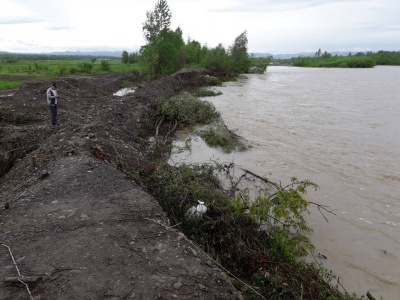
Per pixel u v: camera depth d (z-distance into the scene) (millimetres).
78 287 4227
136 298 4066
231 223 6555
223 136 14375
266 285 5129
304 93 32750
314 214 8148
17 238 5340
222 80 47125
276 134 15977
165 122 17250
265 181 9844
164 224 5926
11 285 4254
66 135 11062
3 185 8719
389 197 9078
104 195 6926
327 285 5340
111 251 4988
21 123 14953
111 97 22203
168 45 37781
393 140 14781
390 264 6320
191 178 8539
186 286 4352
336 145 14062
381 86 40250
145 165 10133
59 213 6152
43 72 43188
